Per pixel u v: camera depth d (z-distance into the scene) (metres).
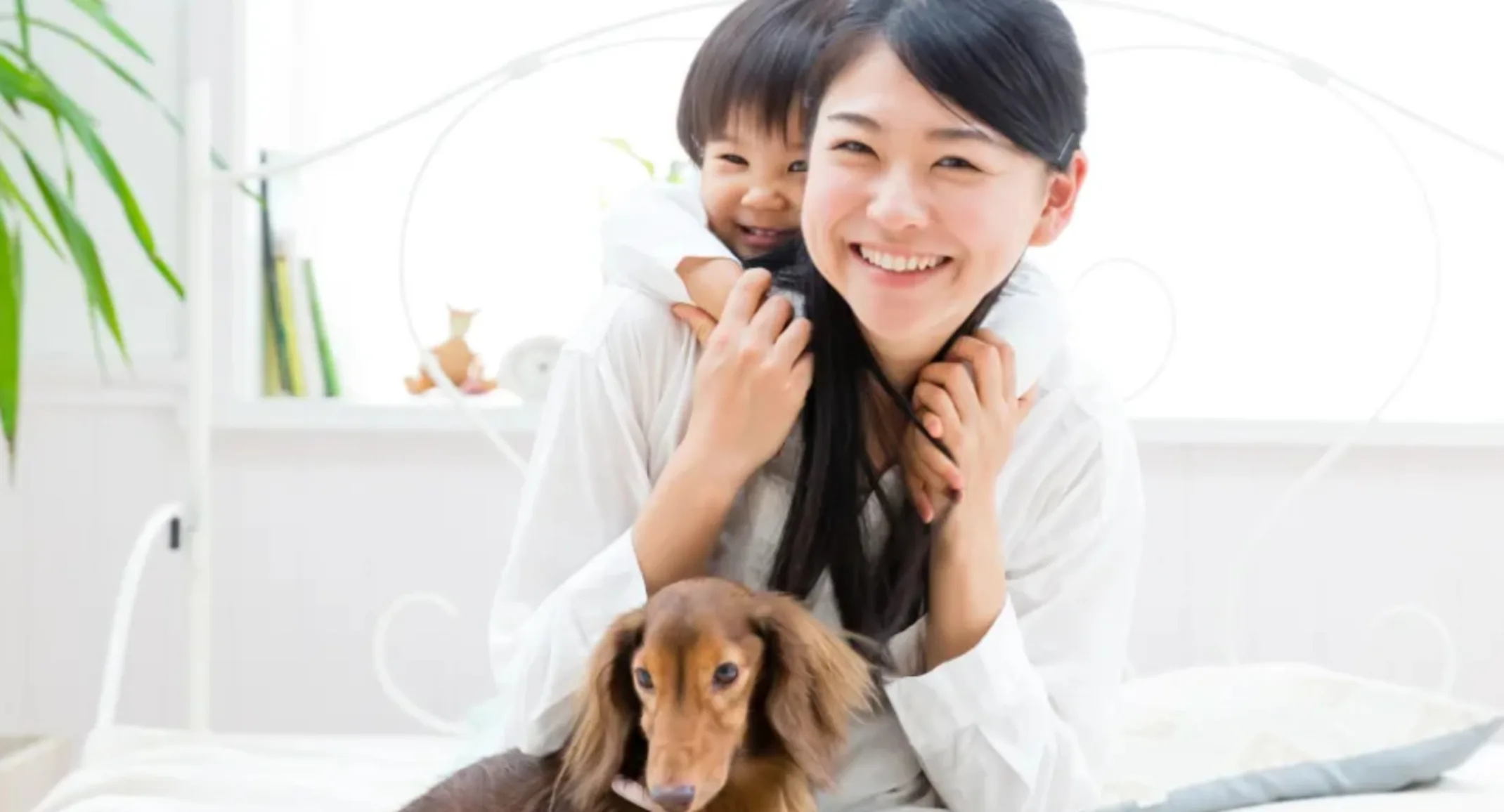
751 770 0.87
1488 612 1.88
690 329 1.07
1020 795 1.02
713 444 0.98
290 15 2.03
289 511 1.92
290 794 1.23
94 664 1.92
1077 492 1.11
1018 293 1.09
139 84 1.77
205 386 1.65
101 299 1.61
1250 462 1.89
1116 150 2.01
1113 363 2.00
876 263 0.94
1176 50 1.67
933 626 1.02
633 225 1.11
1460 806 1.15
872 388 1.03
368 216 2.02
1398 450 1.88
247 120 1.90
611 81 2.04
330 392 1.94
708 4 1.63
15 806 1.69
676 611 0.85
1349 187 2.00
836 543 1.02
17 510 1.92
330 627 1.93
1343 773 1.23
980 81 0.91
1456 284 1.99
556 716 0.97
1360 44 2.00
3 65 1.58
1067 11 2.00
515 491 1.91
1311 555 1.89
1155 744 1.30
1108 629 1.11
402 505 1.92
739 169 1.14
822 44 1.07
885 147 0.92
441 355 1.92
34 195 1.91
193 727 1.64
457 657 1.93
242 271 1.90
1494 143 1.99
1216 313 2.01
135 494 1.92
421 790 1.20
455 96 1.68
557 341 1.87
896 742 1.07
